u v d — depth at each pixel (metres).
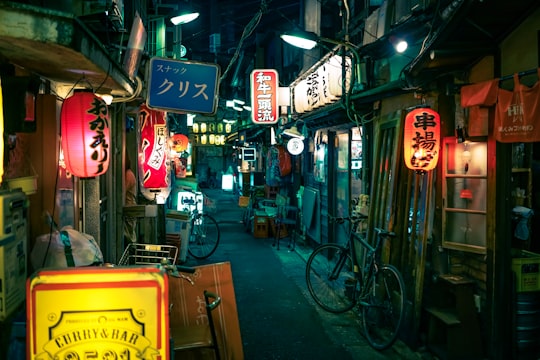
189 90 8.22
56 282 3.29
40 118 5.10
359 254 10.12
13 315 4.16
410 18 7.64
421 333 7.46
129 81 6.25
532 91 5.29
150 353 3.34
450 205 7.09
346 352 7.55
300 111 14.70
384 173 9.19
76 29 3.60
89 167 5.02
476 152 6.78
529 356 6.27
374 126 10.23
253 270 13.16
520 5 5.33
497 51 6.13
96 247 5.30
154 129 9.61
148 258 7.21
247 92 33.41
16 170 4.73
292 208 16.22
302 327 8.70
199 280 6.33
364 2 11.52
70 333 3.29
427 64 6.43
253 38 28.86
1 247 3.79
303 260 14.37
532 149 6.82
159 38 14.59
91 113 4.96
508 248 6.19
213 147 53.88
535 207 7.01
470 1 5.09
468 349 6.63
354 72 9.86
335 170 13.93
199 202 16.98
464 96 6.33
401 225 8.36
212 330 5.48
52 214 5.09
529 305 6.27
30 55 4.13
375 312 8.60
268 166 22.86
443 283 7.20
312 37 9.91
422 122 6.90
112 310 3.32
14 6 3.43
